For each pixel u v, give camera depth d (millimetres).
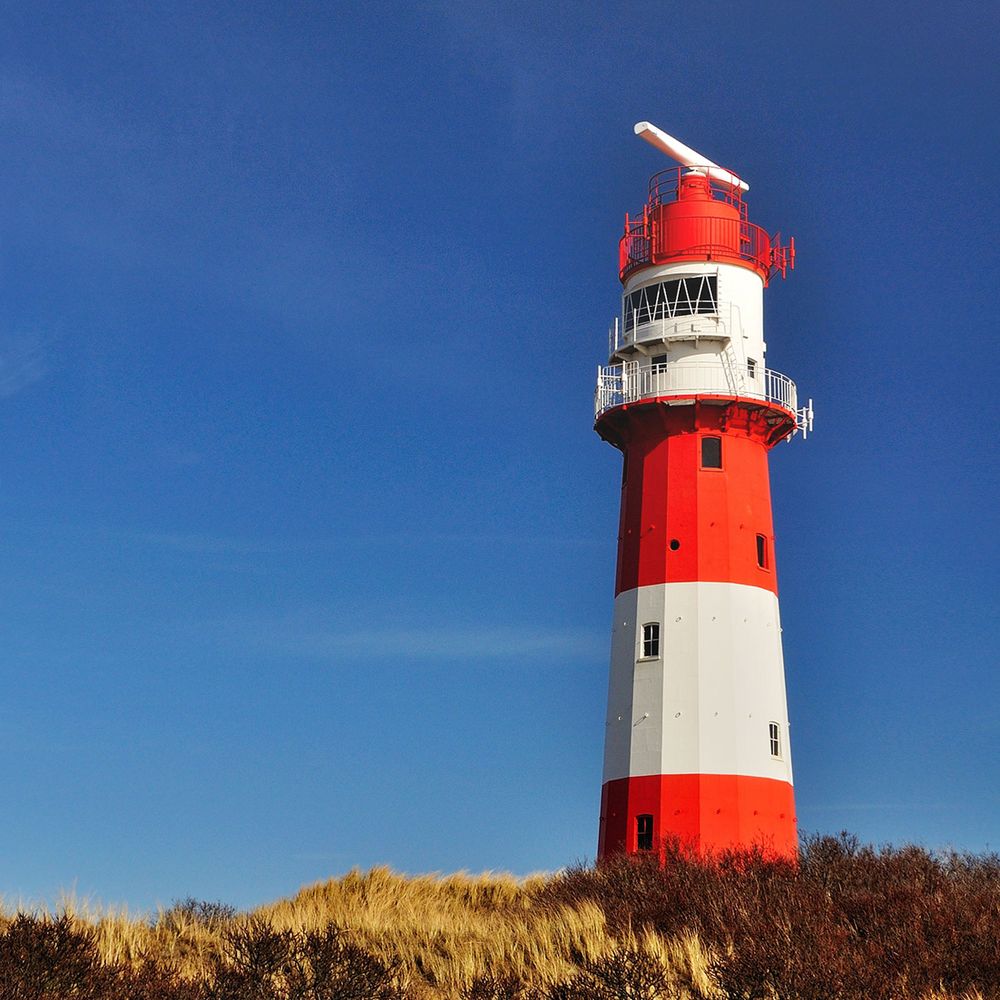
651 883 33438
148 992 23516
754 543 46281
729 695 44250
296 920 30766
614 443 49312
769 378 47781
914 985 25672
